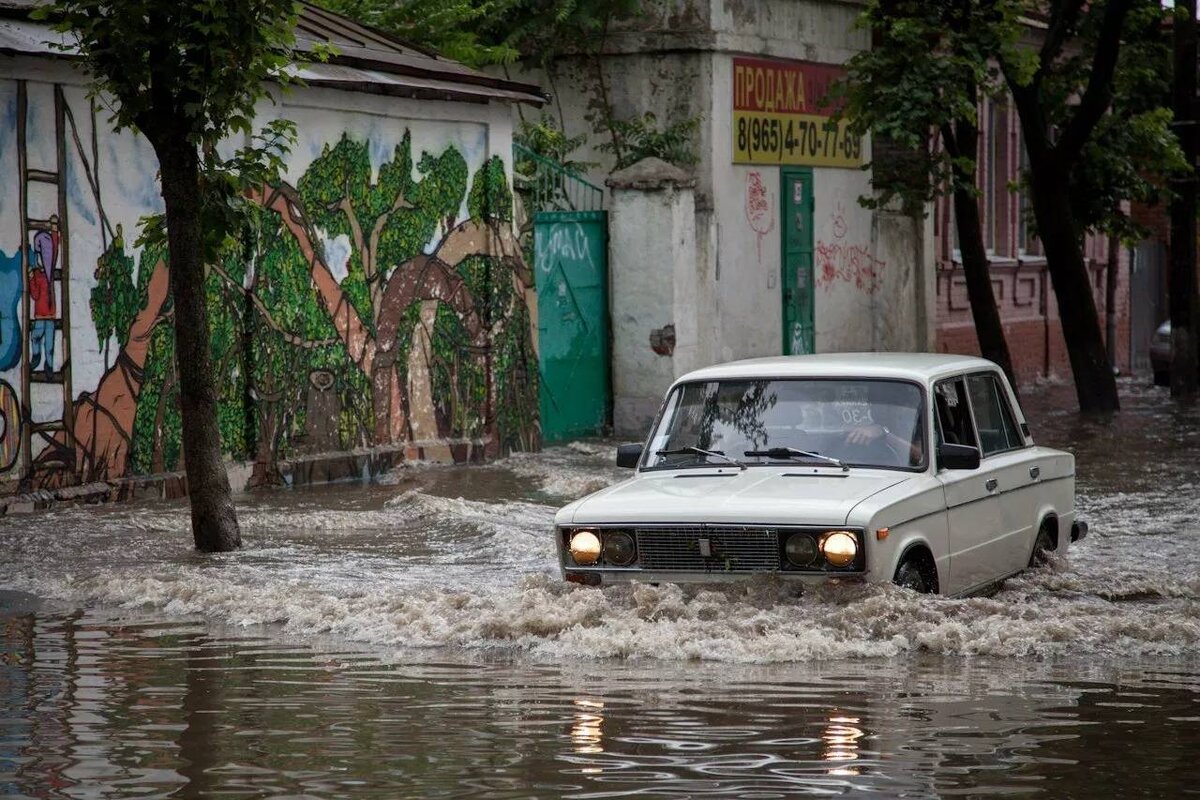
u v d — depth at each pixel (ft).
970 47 115.24
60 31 61.36
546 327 109.29
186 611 49.34
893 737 33.45
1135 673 40.19
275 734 33.76
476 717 35.22
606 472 90.89
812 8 132.26
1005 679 39.37
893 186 123.03
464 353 98.27
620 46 121.60
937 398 51.03
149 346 78.28
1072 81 136.36
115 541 63.26
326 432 87.92
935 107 116.98
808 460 49.52
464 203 98.12
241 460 82.99
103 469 75.77
